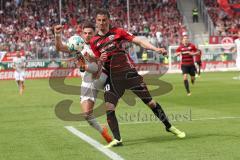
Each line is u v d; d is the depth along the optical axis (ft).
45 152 78.28
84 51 81.71
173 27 418.92
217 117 117.08
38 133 98.58
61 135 95.14
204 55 370.12
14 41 374.84
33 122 115.85
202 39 412.16
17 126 109.60
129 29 380.58
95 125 83.05
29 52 353.92
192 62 190.19
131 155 73.67
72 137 92.43
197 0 444.14
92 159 71.77
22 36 385.50
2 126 110.01
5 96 200.03
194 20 426.51
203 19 429.79
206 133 92.63
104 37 81.15
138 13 429.38
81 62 81.71
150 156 72.64
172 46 357.82
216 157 70.79
